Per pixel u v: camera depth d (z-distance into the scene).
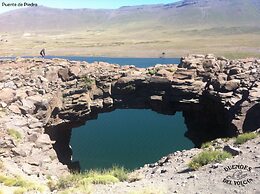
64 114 49.78
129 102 57.12
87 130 66.94
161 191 16.05
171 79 55.69
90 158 48.69
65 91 51.25
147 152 50.78
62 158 48.09
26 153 30.48
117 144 56.22
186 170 20.84
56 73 52.22
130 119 76.81
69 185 20.00
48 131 45.75
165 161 27.69
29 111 40.69
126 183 19.27
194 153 26.86
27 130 35.72
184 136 60.88
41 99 43.31
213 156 21.11
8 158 28.42
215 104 50.88
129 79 56.09
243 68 52.66
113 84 56.41
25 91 43.91
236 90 47.69
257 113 40.94
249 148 22.31
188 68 57.38
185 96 54.66
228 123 45.38
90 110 52.97
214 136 55.06
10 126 34.00
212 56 61.84
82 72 54.84
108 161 47.19
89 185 18.69
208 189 15.52
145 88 56.94
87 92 53.41
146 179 20.53
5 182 20.30
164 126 69.75
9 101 39.53
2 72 46.25
